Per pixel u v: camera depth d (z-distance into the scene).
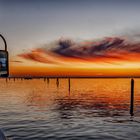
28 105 38.62
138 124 23.22
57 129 20.62
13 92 69.19
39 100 47.25
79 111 32.22
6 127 21.27
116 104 41.72
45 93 65.94
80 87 100.81
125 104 41.88
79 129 20.80
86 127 21.62
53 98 51.97
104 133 19.39
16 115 28.06
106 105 40.03
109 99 51.06
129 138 17.83
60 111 32.00
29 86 104.94
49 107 36.34
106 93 68.44
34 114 29.02
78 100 48.12
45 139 17.36
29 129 20.50
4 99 48.66
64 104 40.78
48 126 21.86
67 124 22.94
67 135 18.59
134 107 36.84
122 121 24.84
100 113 30.58
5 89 83.69
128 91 78.06
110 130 20.48
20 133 19.06
